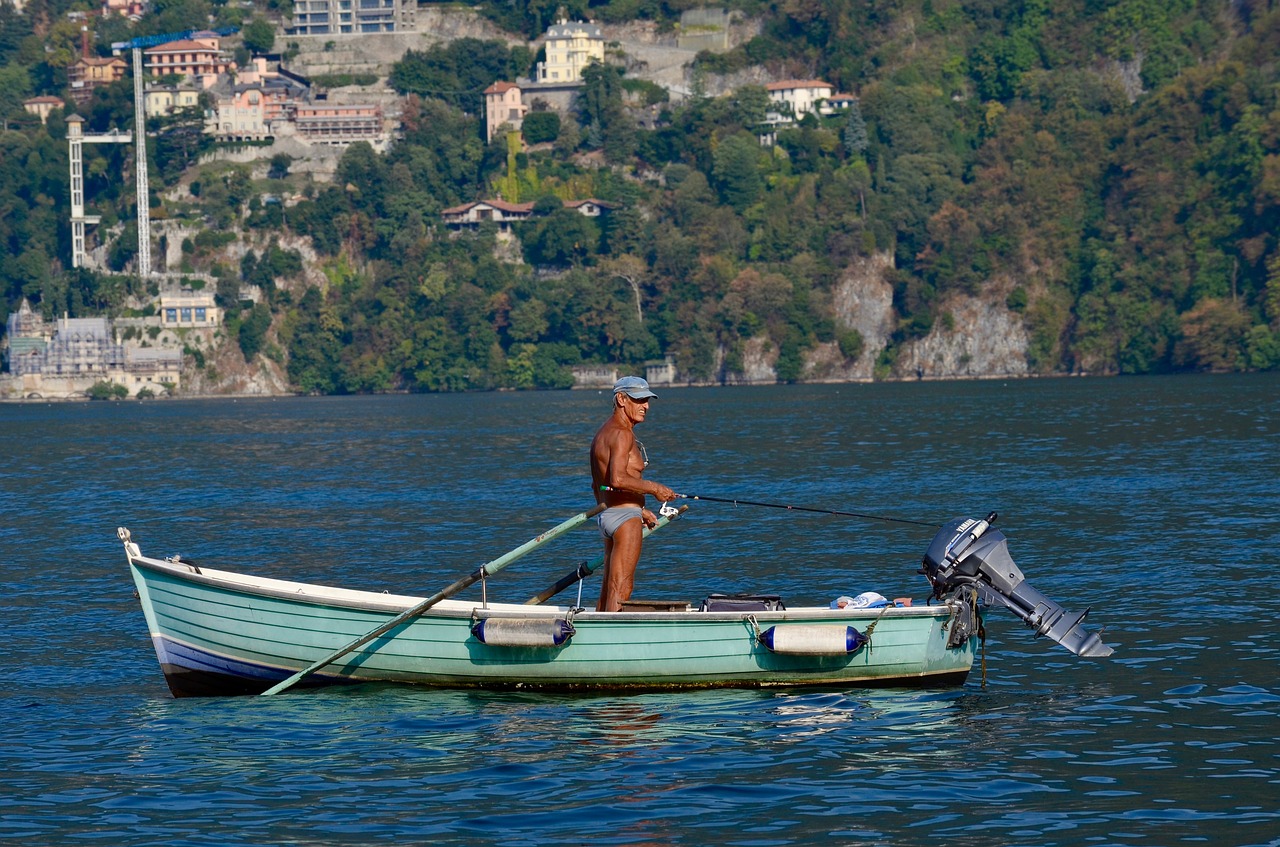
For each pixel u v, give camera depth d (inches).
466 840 1099.3
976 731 1392.7
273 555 2893.7
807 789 1212.5
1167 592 2166.6
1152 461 4773.6
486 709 1501.0
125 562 2861.7
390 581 2488.9
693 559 2689.5
